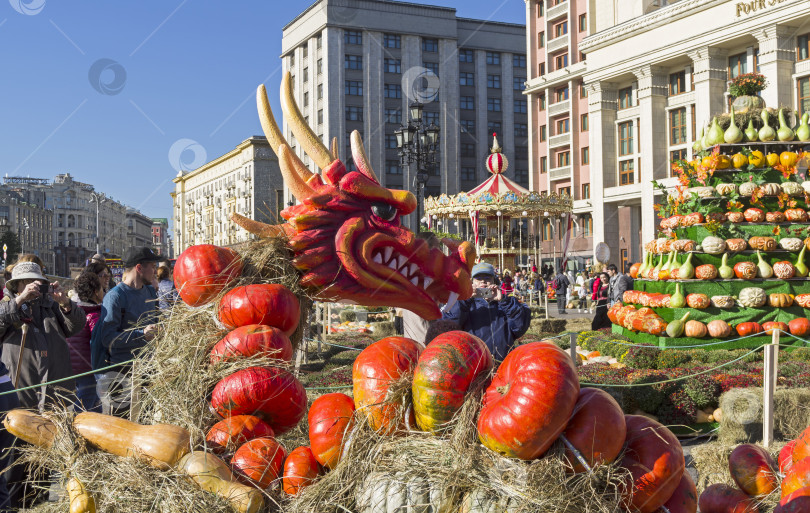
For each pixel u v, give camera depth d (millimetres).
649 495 2713
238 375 3273
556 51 50844
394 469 2906
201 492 2885
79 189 109500
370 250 3760
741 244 10477
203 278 3492
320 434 3209
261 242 3697
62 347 5008
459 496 2762
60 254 92062
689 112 38406
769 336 10219
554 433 2594
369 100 57188
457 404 2875
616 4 44562
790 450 3223
